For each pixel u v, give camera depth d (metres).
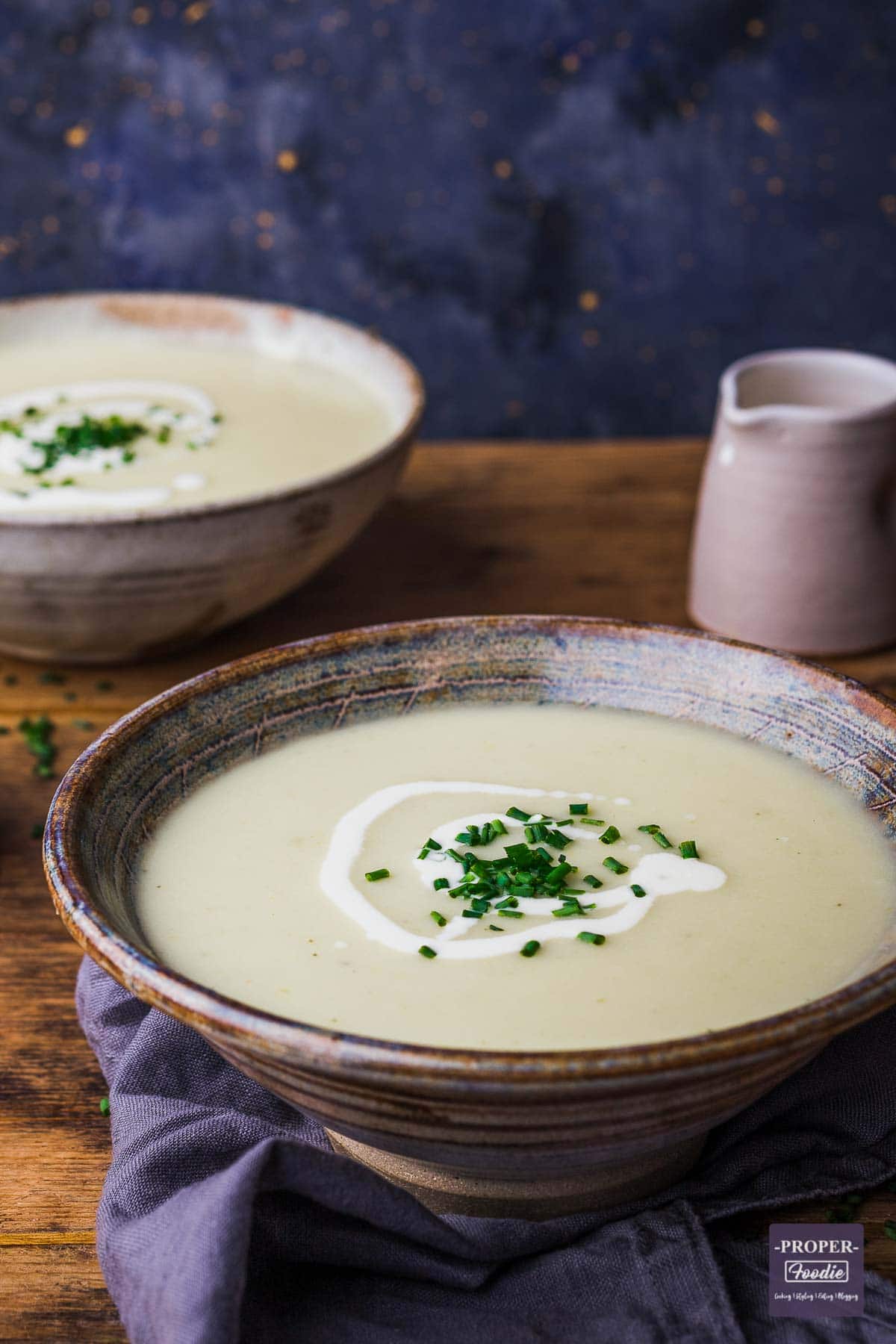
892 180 1.39
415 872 0.66
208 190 1.38
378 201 1.38
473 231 1.40
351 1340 0.60
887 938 0.63
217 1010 0.57
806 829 0.68
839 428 0.83
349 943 0.64
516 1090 0.56
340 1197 0.61
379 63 1.33
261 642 0.88
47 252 1.39
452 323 1.44
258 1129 0.64
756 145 1.37
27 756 0.82
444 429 1.49
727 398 0.85
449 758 0.71
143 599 0.82
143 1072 0.67
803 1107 0.66
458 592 0.91
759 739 0.71
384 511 0.98
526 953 0.63
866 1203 0.65
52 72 1.32
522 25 1.32
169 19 1.31
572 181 1.38
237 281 1.41
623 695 0.73
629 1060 0.56
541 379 1.47
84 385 0.96
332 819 0.68
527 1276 0.62
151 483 0.86
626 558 0.93
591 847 0.67
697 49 1.33
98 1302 0.62
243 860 0.67
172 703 0.69
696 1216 0.63
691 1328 0.60
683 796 0.69
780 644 0.86
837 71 1.34
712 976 0.63
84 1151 0.67
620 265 1.42
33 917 0.74
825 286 1.43
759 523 0.85
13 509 0.84
